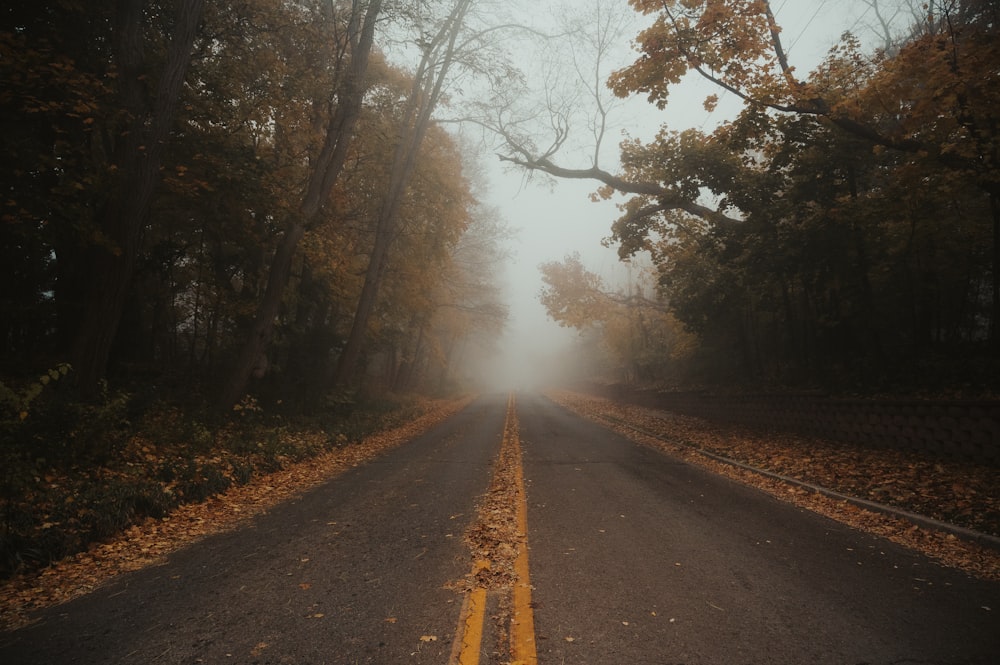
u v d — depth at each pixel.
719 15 9.33
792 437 12.39
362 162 19.72
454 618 3.65
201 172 11.15
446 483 8.62
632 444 13.99
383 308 23.58
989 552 4.95
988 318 13.96
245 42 12.94
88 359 9.26
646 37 10.00
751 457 10.46
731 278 16.70
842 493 7.27
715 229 15.15
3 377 8.99
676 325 24.42
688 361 26.67
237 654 3.19
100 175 9.22
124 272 9.48
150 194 9.60
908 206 11.15
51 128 10.12
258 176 11.73
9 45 8.28
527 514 6.54
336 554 5.07
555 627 3.50
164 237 14.68
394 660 3.10
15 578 4.49
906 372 12.06
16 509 5.26
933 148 9.43
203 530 6.01
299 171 16.59
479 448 13.23
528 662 3.05
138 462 7.89
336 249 16.30
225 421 11.71
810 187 12.76
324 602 3.95
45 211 8.85
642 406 27.70
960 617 3.63
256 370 15.45
